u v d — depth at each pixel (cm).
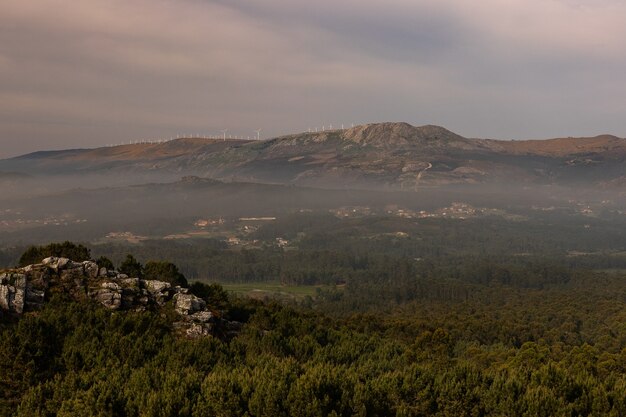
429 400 6291
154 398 5562
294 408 5728
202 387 5966
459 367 7162
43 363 6469
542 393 6319
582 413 6353
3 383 6159
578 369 7838
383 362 8025
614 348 12388
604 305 17638
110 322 7344
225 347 7494
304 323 9706
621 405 6281
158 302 8488
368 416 6038
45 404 5669
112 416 5478
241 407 5828
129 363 6600
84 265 8669
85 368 6462
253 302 12300
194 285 11019
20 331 6619
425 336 10762
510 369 7606
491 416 6219
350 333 10138
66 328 7100
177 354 6806
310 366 6738
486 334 13875
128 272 10512
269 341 8050
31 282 8031
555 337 13625
